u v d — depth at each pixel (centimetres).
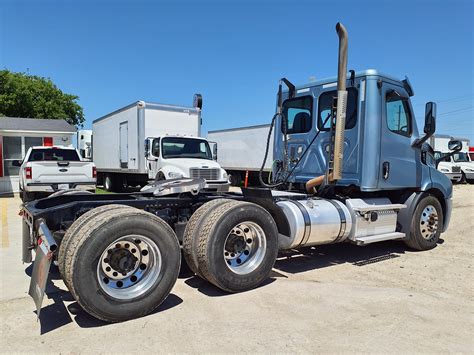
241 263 474
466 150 2891
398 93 639
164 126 1472
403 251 690
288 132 730
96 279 364
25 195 1246
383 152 616
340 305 429
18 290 476
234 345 336
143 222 389
